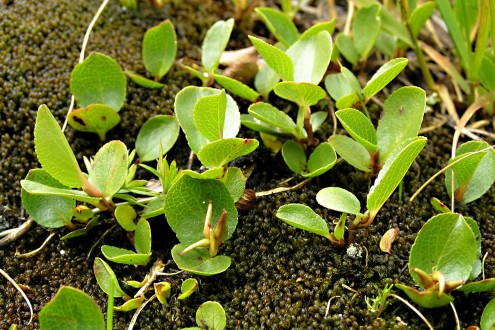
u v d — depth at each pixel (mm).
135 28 357
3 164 327
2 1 352
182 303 302
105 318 303
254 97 330
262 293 302
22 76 337
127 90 338
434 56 350
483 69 337
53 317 283
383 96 348
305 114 320
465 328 295
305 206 298
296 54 326
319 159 315
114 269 310
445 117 345
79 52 345
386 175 287
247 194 314
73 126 326
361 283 302
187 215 300
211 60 334
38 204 311
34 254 315
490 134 338
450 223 289
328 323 295
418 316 295
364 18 343
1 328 303
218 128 302
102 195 304
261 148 327
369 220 302
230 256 308
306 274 303
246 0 364
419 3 375
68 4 354
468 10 337
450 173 317
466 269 289
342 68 316
